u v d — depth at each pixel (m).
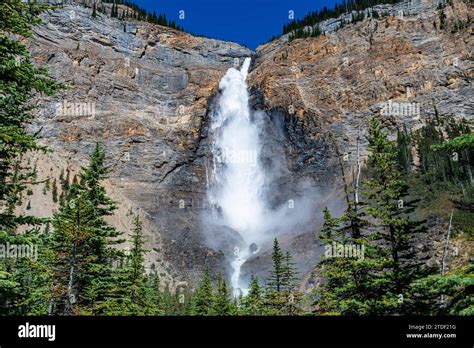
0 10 11.95
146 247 97.56
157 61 162.38
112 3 177.00
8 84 11.87
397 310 17.97
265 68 156.50
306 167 125.56
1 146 11.96
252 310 46.53
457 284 10.57
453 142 10.93
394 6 158.50
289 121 136.12
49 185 97.50
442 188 63.94
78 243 24.47
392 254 20.11
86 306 24.67
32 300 15.30
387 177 20.94
